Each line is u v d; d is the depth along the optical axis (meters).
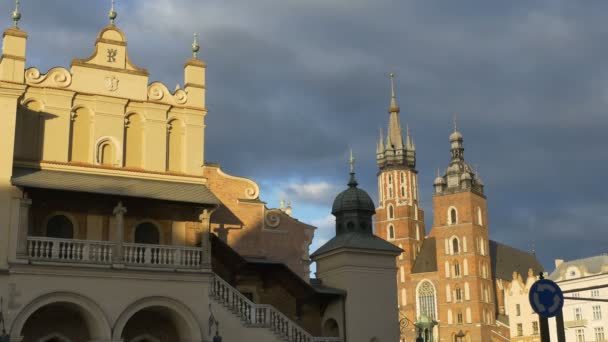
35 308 31.45
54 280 32.03
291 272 40.84
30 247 32.25
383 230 172.62
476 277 150.00
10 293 31.16
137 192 35.19
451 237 155.75
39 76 36.28
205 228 36.16
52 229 35.25
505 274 166.25
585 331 114.19
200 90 40.19
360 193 48.50
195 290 34.84
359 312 43.03
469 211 154.88
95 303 32.53
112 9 39.31
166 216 37.81
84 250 32.84
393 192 174.62
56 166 35.47
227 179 43.03
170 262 34.81
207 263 35.31
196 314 34.56
